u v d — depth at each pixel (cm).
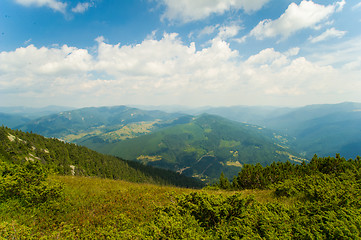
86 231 798
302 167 2008
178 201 943
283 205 809
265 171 2333
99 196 1242
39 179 1084
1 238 637
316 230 582
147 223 807
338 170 1630
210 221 795
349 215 636
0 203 909
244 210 798
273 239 550
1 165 1098
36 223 830
